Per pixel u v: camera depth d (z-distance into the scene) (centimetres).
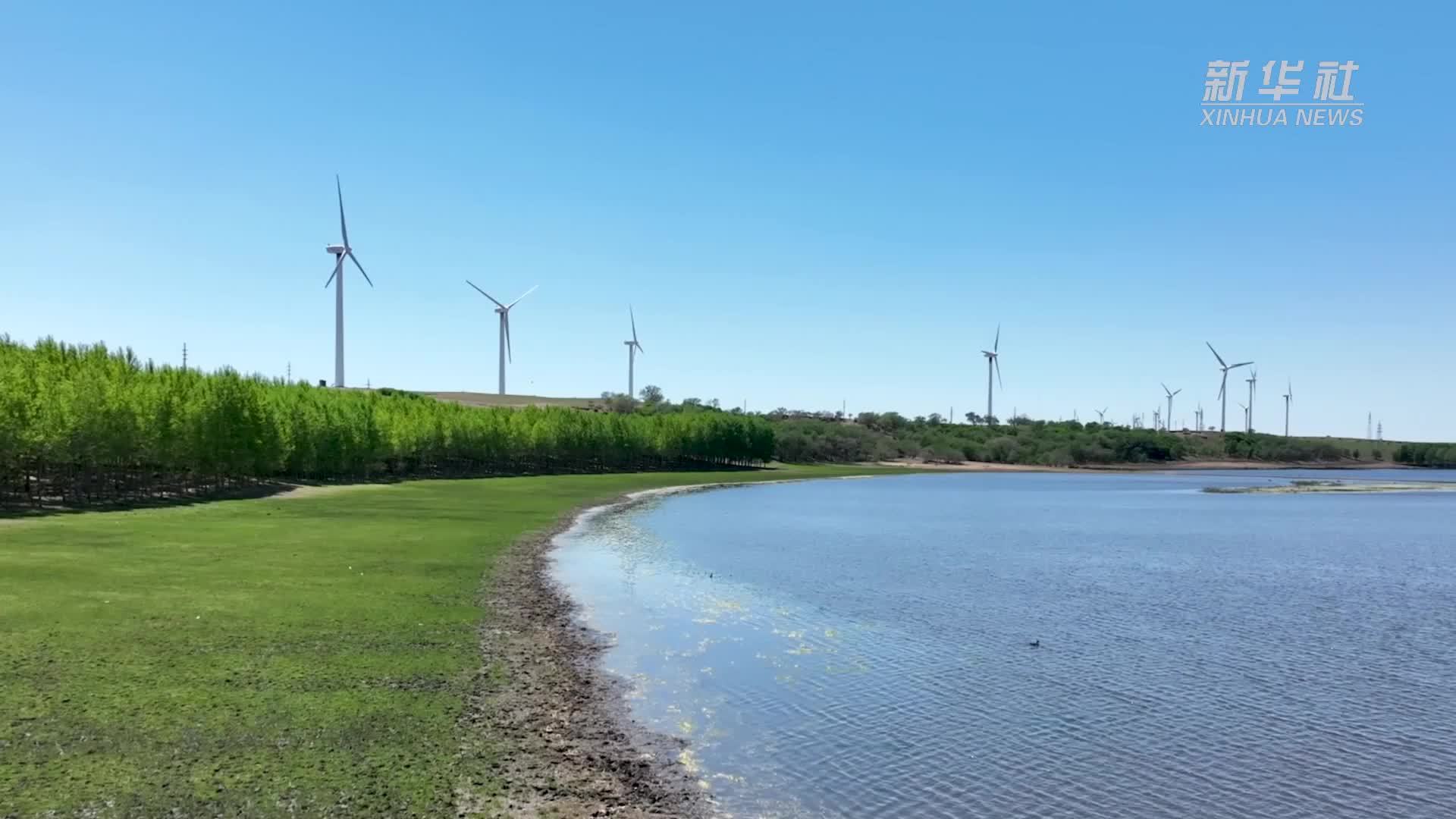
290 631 2491
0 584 2998
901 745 1823
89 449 6850
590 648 2570
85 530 4897
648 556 4797
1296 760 1812
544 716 1888
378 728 1723
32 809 1276
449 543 4819
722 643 2708
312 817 1302
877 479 18625
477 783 1487
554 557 4575
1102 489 14912
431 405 14862
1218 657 2706
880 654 2627
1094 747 1861
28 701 1755
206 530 5059
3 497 6781
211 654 2184
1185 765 1767
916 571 4466
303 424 10375
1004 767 1727
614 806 1445
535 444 14888
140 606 2711
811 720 1972
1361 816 1541
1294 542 6366
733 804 1492
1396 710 2170
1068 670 2514
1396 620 3369
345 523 5719
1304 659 2702
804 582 4000
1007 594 3816
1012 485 16212
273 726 1689
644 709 1992
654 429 18112
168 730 1630
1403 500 12062
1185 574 4594
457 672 2186
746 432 19675
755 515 8175
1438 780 1712
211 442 8175
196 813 1292
